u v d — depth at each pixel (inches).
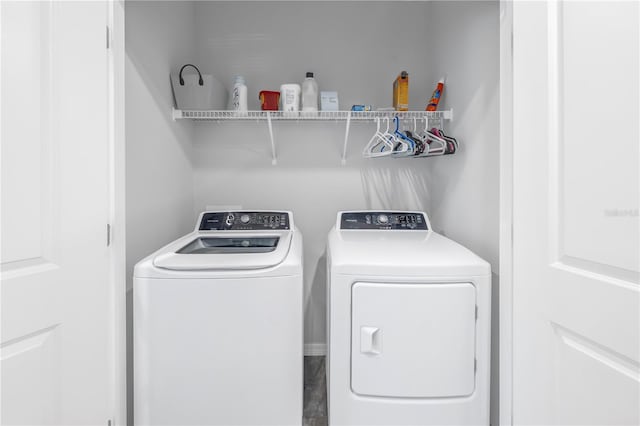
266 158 98.0
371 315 54.5
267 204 98.5
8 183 36.3
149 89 70.0
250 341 55.1
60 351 42.4
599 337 35.4
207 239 76.1
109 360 50.0
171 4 80.4
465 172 74.8
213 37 97.0
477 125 68.7
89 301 45.9
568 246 39.6
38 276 39.5
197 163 97.6
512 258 51.3
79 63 43.9
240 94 85.5
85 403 45.6
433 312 54.2
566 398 40.4
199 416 54.8
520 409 48.8
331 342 56.1
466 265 54.6
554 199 41.9
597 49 34.8
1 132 35.6
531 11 44.8
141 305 53.9
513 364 50.5
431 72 96.7
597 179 35.2
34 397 39.7
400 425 54.9
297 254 61.3
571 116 38.6
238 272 54.7
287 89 85.4
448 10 83.8
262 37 97.3
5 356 36.8
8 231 36.3
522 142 47.0
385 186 99.1
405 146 72.8
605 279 34.8
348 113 83.0
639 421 31.8
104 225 47.9
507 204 52.4
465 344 54.4
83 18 44.3
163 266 54.3
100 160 47.1
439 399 54.9
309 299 100.0
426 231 81.7
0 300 35.9
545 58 42.2
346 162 98.6
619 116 32.4
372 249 62.4
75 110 43.5
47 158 40.4
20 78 37.2
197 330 54.4
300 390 56.9
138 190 65.7
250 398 55.4
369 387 55.0
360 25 97.7
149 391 54.2
